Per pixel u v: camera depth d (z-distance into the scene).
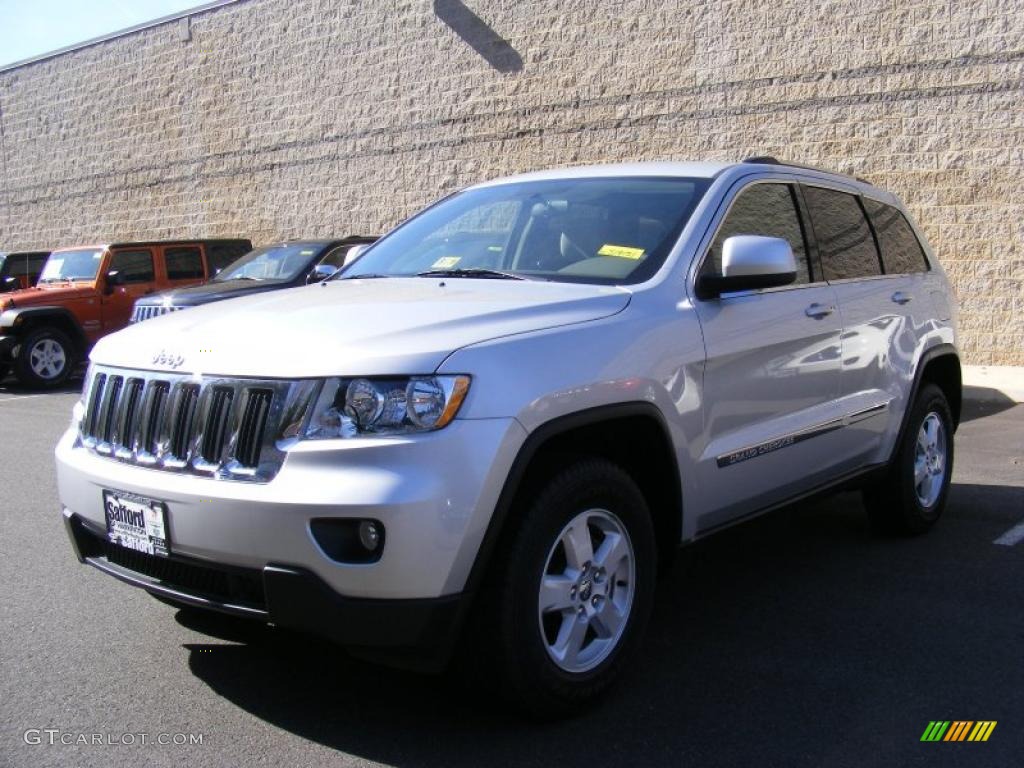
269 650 4.14
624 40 14.73
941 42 12.22
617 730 3.44
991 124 11.99
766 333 4.36
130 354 3.77
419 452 3.07
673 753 3.28
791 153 13.41
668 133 14.44
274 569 3.09
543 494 3.35
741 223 4.53
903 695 3.71
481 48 16.27
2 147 24.73
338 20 18.09
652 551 3.80
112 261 14.64
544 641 3.35
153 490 3.37
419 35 17.03
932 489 5.89
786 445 4.50
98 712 3.58
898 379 5.43
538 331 3.48
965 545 5.62
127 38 21.58
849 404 4.98
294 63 18.84
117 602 4.70
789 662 4.01
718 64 13.90
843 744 3.34
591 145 15.23
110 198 22.56
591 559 3.55
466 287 4.06
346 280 4.73
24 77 23.94
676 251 4.16
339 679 3.86
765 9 13.45
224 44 19.88
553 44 15.45
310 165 18.86
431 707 3.61
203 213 20.80
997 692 3.73
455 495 3.08
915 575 5.10
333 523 3.04
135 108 21.69
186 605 3.51
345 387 3.14
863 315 5.11
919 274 5.93
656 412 3.74
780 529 6.00
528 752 3.28
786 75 13.35
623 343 3.67
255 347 3.39
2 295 14.11
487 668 3.28
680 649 4.16
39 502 6.74
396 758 3.24
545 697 3.38
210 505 3.20
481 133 16.44
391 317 3.52
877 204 5.80
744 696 3.71
